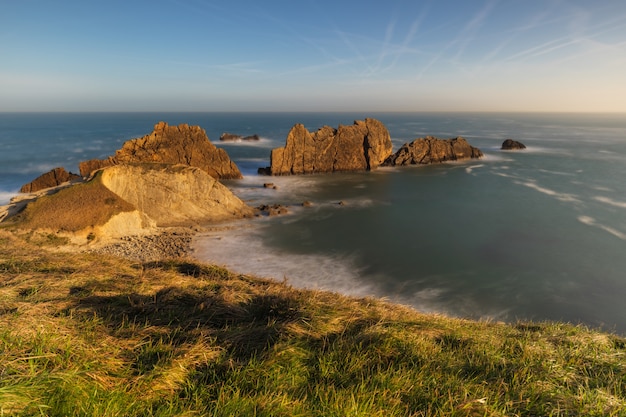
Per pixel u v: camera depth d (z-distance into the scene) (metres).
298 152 76.19
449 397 4.44
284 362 5.16
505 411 4.42
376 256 30.23
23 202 34.03
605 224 39.09
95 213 32.09
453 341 6.94
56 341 4.74
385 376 4.93
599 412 4.46
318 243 33.38
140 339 5.63
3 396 3.36
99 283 9.07
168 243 32.38
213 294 8.80
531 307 22.25
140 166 39.53
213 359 5.21
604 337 8.23
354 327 7.02
